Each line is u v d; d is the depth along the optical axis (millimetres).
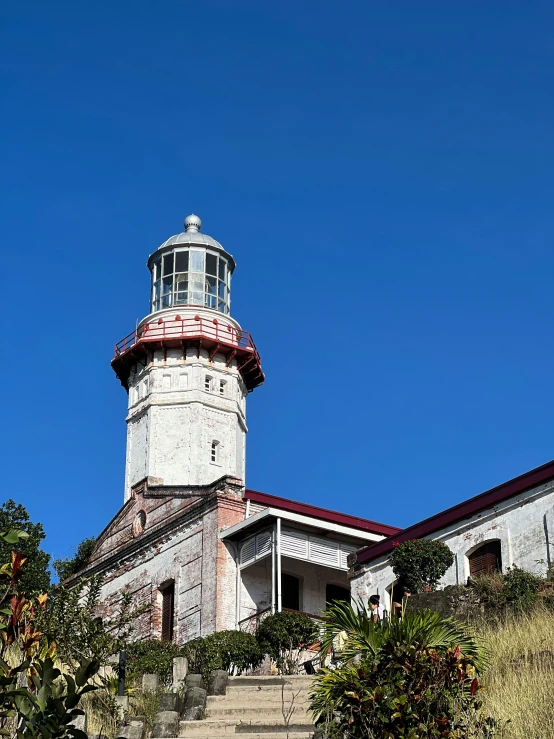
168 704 18266
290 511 37250
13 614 12008
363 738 13352
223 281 50125
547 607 22422
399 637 15055
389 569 31203
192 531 38938
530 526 27938
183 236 50531
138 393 46375
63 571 45375
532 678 15977
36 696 10805
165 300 49062
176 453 44219
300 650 28625
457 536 29812
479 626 22062
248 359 46781
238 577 37156
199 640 30719
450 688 13750
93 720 17000
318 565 37031
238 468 45531
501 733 14172
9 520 40438
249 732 16828
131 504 42719
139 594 40281
